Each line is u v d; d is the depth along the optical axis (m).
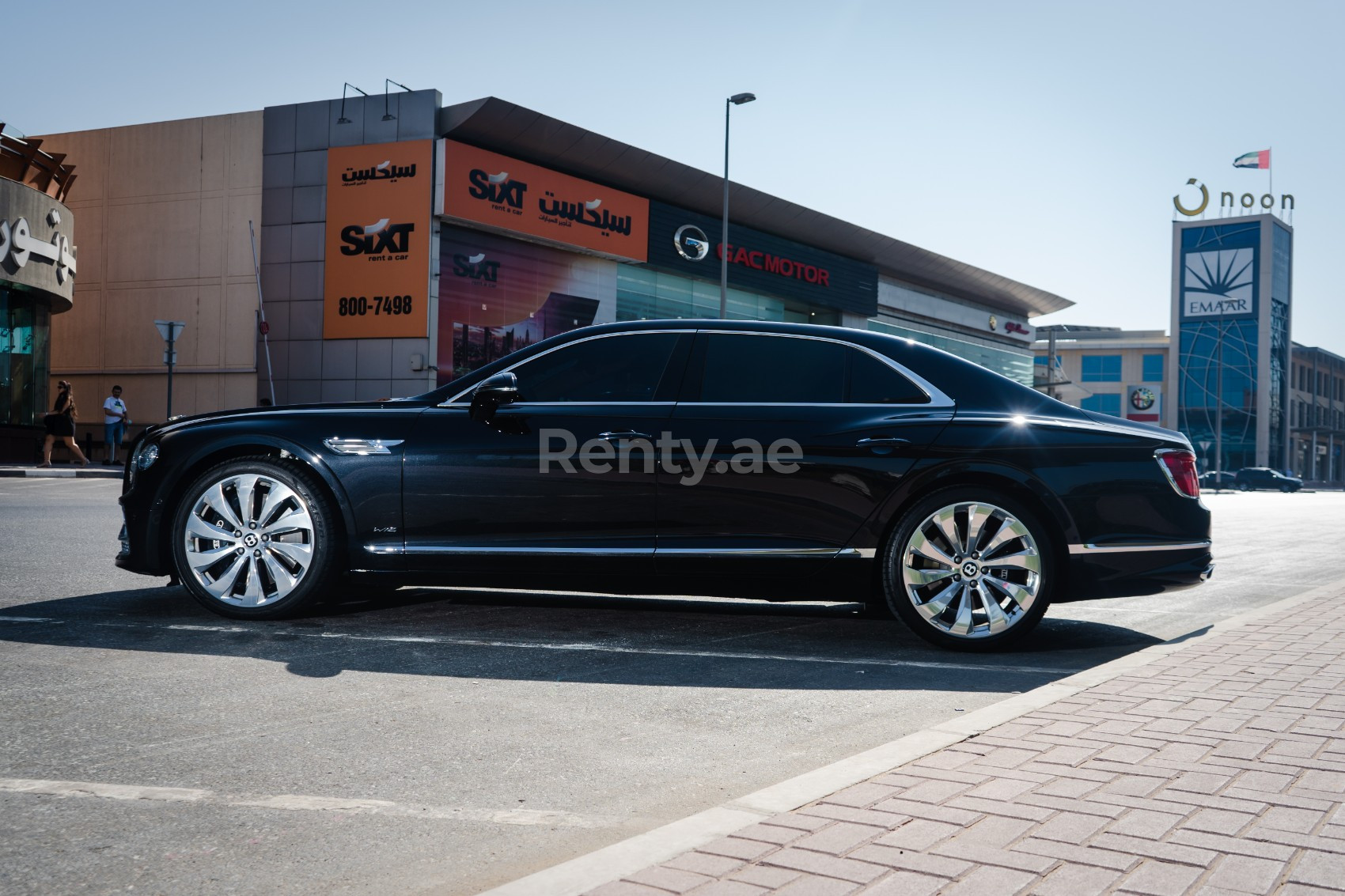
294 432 5.36
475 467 5.22
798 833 2.47
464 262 31.47
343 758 3.29
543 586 5.23
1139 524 5.08
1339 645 4.96
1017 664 4.84
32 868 2.43
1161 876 2.22
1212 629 5.43
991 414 5.17
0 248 22.47
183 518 5.43
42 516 11.41
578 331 5.50
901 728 3.75
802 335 5.38
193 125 32.53
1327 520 20.53
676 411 5.23
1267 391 84.81
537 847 2.62
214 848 2.58
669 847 2.39
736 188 37.97
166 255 32.72
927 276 51.06
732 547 5.11
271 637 5.05
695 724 3.77
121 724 3.59
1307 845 2.40
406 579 5.29
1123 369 90.50
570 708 3.95
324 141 31.25
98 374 33.34
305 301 31.39
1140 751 3.15
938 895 2.12
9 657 4.55
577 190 33.69
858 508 5.09
